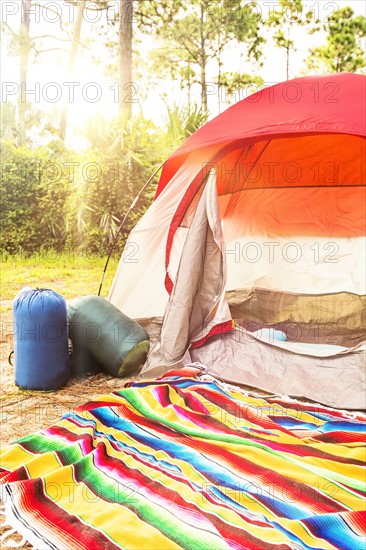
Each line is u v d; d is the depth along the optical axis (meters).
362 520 2.31
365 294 4.93
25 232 10.68
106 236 10.12
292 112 4.29
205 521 2.32
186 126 10.48
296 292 5.09
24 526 2.30
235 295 5.29
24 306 3.92
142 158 10.07
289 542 2.17
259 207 5.34
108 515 2.37
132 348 4.20
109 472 2.70
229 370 4.15
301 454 2.92
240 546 2.16
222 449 2.94
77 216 10.14
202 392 3.73
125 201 10.12
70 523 2.31
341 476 2.69
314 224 5.17
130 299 4.97
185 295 4.29
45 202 10.65
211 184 4.39
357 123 4.07
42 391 3.99
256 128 4.27
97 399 3.52
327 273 5.07
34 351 3.94
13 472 2.64
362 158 4.96
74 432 3.11
